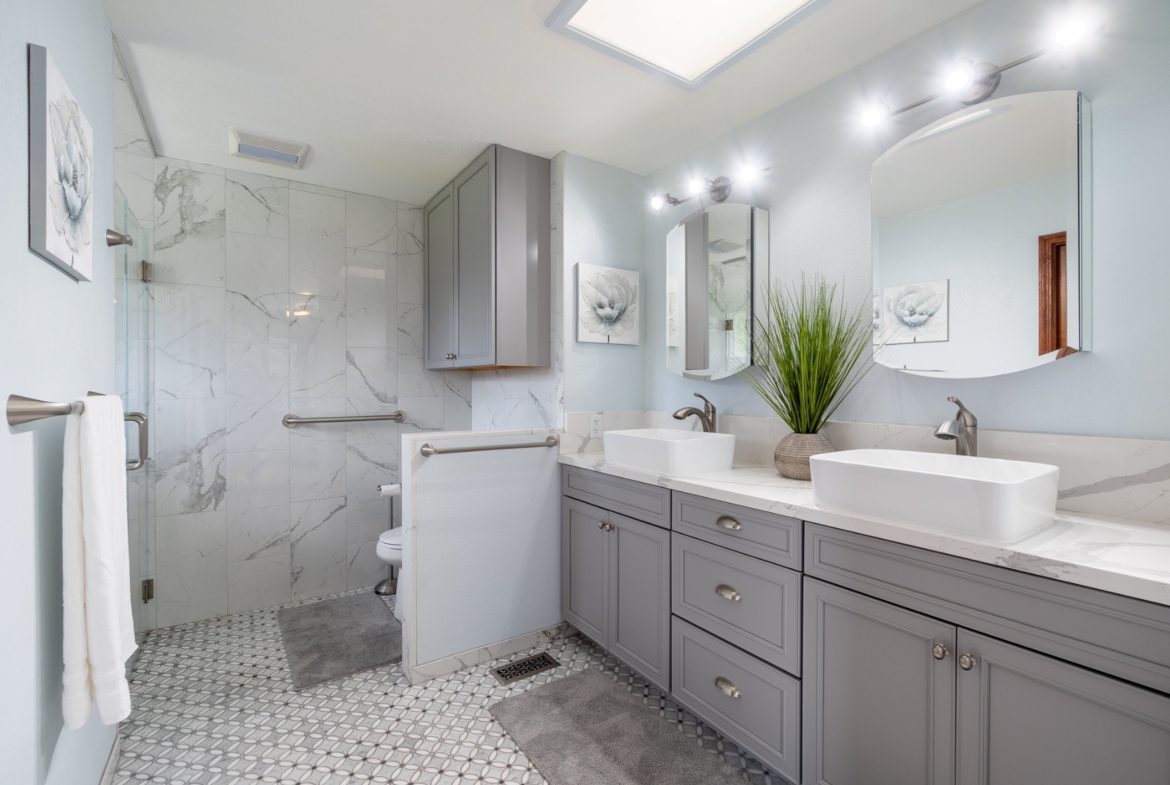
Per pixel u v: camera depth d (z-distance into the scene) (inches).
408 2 58.7
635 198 105.2
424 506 80.8
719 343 88.0
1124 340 48.3
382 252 121.0
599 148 94.9
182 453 99.7
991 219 56.5
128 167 82.7
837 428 71.2
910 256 63.3
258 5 59.1
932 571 43.6
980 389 58.0
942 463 56.7
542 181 98.7
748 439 83.9
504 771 60.4
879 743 47.3
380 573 120.3
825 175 73.9
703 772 60.2
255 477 106.8
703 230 91.2
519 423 109.3
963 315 58.6
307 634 95.0
